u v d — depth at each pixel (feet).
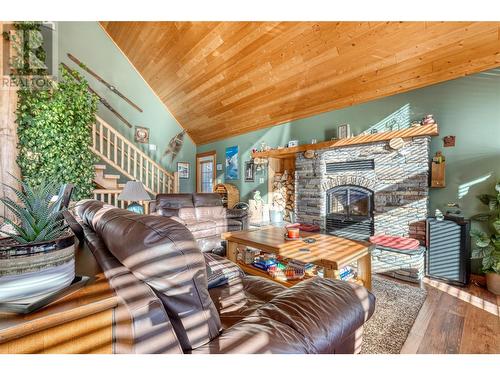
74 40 17.57
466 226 8.71
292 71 12.48
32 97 10.30
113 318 2.47
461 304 7.40
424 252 9.67
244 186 19.16
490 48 8.41
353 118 12.75
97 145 18.21
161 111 21.36
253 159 18.10
